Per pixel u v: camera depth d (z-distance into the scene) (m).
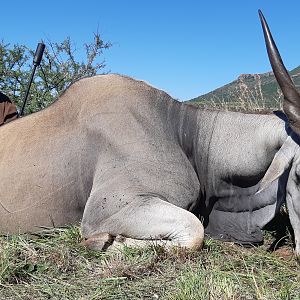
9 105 5.15
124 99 4.12
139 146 3.96
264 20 3.79
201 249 3.56
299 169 3.53
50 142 4.11
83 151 4.04
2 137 4.26
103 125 4.03
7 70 8.05
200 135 4.18
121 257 3.45
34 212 4.06
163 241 3.60
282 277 3.23
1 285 3.03
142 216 3.66
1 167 4.13
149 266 3.27
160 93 4.23
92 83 4.27
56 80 8.11
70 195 4.06
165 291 2.96
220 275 3.14
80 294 2.95
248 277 3.15
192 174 4.11
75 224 4.10
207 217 4.28
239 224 4.11
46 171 4.05
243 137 4.05
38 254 3.46
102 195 3.84
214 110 4.27
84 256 3.52
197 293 2.83
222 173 4.10
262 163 3.94
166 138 4.09
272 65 3.73
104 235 3.71
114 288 3.00
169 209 3.64
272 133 3.88
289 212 3.69
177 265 3.33
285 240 4.13
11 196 4.08
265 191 3.95
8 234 3.98
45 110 4.28
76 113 4.16
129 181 3.84
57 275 3.19
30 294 2.96
